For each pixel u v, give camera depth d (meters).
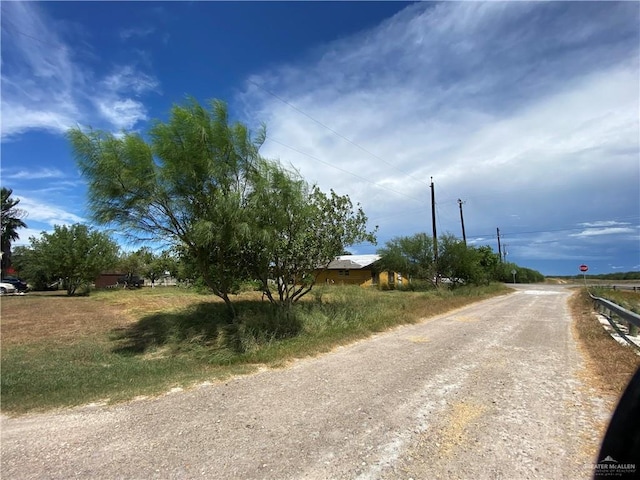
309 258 13.05
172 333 10.85
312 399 5.31
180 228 11.28
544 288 45.72
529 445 3.75
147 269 45.72
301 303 14.33
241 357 8.02
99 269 32.19
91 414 5.16
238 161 11.55
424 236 36.50
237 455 3.76
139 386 6.39
